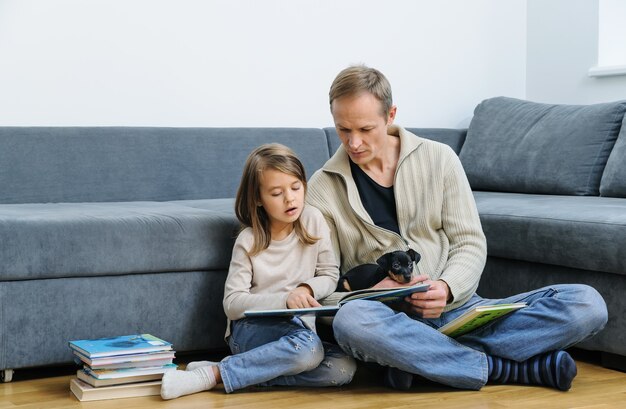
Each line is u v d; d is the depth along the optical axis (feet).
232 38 11.39
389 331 6.56
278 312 6.46
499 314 6.70
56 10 10.32
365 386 6.98
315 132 11.33
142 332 7.77
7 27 10.09
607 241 7.54
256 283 7.36
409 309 6.96
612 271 7.55
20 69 10.17
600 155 10.31
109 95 10.65
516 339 6.84
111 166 10.01
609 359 7.73
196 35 11.15
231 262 7.43
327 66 12.08
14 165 9.53
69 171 9.78
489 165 11.48
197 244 7.93
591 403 6.39
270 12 11.63
